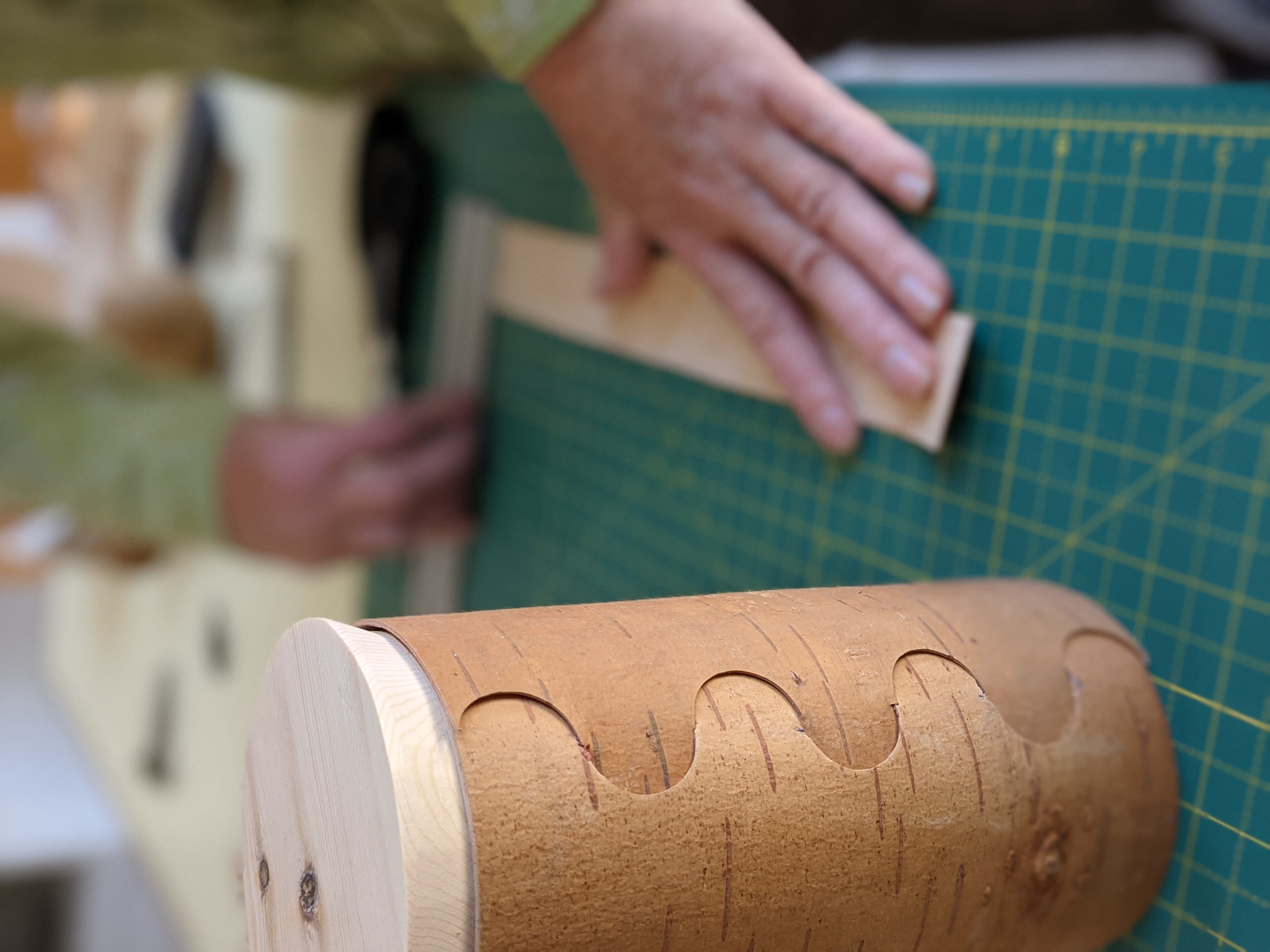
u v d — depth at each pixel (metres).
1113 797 0.43
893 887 0.36
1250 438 0.44
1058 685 0.43
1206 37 0.45
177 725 1.61
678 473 0.77
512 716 0.31
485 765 0.30
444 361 1.05
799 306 0.62
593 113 0.62
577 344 0.88
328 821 0.33
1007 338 0.54
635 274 0.74
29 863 1.74
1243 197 0.44
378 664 0.31
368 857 0.30
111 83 1.60
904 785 0.36
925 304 0.55
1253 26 0.43
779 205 0.58
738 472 0.72
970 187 0.55
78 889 1.77
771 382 0.65
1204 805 0.46
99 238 1.77
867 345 0.56
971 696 0.40
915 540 0.59
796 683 0.36
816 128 0.55
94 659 2.03
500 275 0.96
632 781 0.32
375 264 1.11
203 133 1.40
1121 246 0.48
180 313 1.42
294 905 0.35
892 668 0.39
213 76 1.39
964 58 0.55
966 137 0.55
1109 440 0.49
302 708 0.34
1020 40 0.52
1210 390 0.45
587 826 0.30
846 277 0.57
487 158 0.98
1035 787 0.40
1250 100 0.43
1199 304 0.46
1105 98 0.49
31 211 2.05
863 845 0.35
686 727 0.33
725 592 0.74
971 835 0.38
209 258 1.46
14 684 2.27
